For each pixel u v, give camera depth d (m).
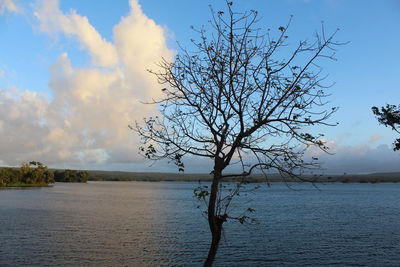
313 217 54.44
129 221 49.19
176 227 43.62
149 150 7.79
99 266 25.08
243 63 7.55
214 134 7.55
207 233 39.03
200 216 56.47
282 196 133.62
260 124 7.40
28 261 25.64
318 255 28.36
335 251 29.77
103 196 117.38
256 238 35.12
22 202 79.19
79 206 73.12
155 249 30.50
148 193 158.12
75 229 40.38
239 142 7.39
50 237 34.78
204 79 7.77
